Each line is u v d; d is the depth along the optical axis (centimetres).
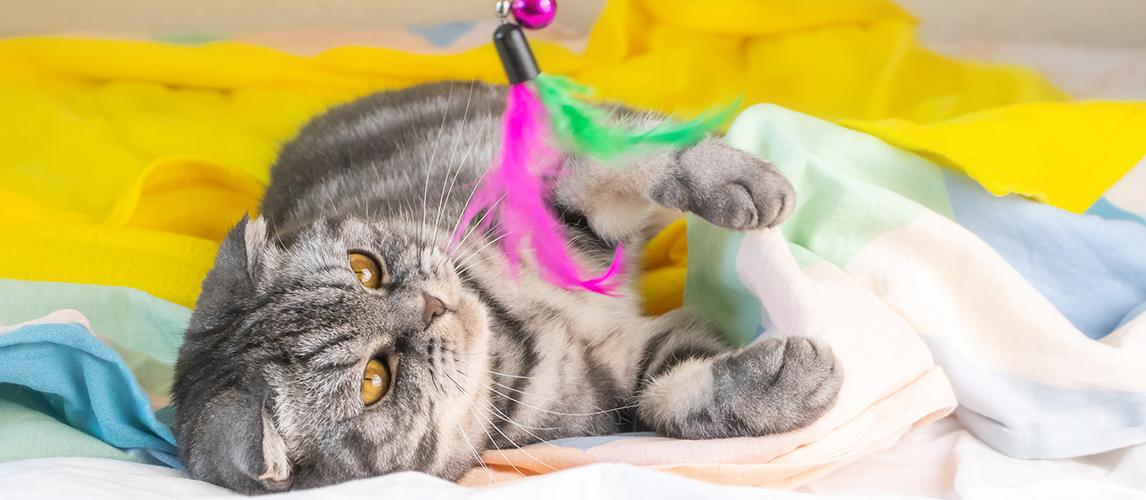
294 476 51
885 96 74
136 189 67
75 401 53
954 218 57
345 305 52
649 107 70
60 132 73
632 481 44
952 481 51
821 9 79
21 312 59
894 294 55
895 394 53
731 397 52
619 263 59
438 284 54
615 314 58
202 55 81
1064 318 54
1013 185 55
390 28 99
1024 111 61
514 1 47
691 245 58
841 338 52
